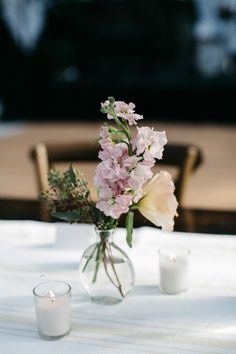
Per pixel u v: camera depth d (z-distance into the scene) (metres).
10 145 4.93
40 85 6.38
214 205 2.97
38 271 1.02
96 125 6.08
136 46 6.41
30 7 6.15
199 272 1.01
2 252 1.10
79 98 6.29
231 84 5.77
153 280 0.99
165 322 0.85
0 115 6.21
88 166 3.61
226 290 0.95
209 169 3.87
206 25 6.02
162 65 6.38
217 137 5.21
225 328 0.83
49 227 1.23
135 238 1.16
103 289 0.90
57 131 5.72
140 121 6.15
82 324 0.84
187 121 6.03
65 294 0.80
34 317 0.87
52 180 0.85
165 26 6.25
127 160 0.79
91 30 6.48
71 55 6.56
